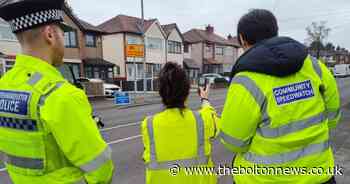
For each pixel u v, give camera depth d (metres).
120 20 39.62
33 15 1.65
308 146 1.91
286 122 1.85
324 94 2.07
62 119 1.49
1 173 5.43
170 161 2.36
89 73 33.69
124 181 5.15
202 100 2.66
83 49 32.62
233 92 1.89
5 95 1.68
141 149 7.26
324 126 1.99
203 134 2.41
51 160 1.60
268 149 1.86
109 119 12.54
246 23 2.04
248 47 2.11
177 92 2.36
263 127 1.87
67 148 1.52
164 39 43.78
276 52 1.84
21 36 1.70
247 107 1.83
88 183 1.62
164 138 2.34
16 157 1.67
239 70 1.93
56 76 1.68
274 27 2.02
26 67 1.68
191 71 50.56
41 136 1.57
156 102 20.25
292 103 1.87
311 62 2.04
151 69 41.56
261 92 1.83
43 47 1.70
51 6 1.70
